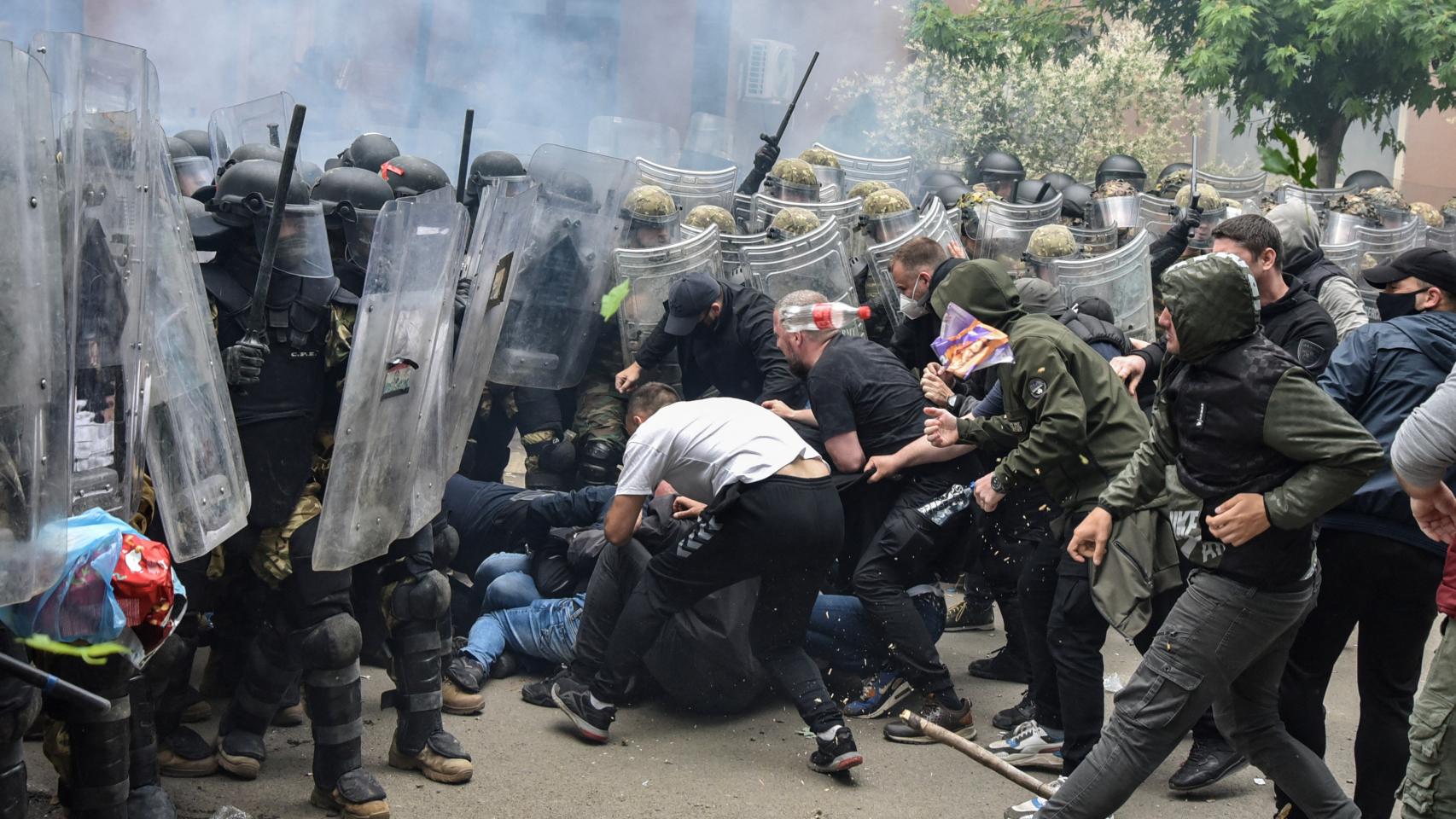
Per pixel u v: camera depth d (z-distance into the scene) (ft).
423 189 13.74
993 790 12.40
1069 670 11.84
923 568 13.93
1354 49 33.78
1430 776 8.44
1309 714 10.92
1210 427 9.26
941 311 12.12
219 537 9.41
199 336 9.30
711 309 16.38
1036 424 11.44
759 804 11.84
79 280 7.75
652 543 13.79
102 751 8.93
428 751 11.90
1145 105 44.19
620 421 17.67
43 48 7.54
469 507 15.96
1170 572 10.82
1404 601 10.48
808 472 12.73
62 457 7.40
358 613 14.24
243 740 11.63
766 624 12.68
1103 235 21.25
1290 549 9.23
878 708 14.21
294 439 10.62
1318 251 15.40
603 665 13.17
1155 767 9.69
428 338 10.92
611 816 11.41
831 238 17.70
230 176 10.42
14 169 6.93
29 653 8.31
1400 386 10.49
